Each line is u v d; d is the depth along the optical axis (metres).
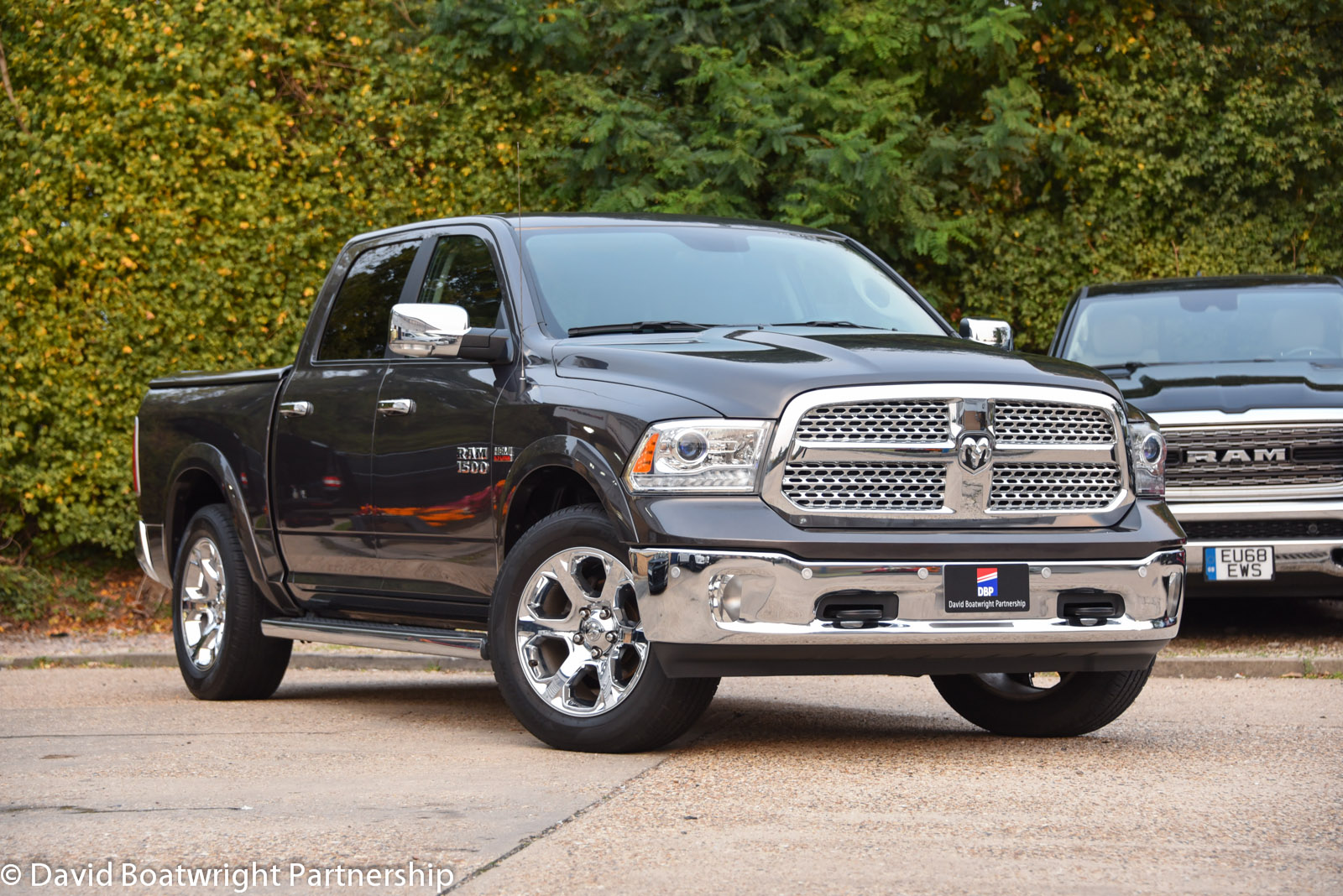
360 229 20.75
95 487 19.80
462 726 9.36
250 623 10.90
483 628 9.41
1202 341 15.09
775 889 4.88
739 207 21.55
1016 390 7.58
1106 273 23.06
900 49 22.28
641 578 7.30
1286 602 16.64
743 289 9.28
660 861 5.29
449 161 21.55
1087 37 23.22
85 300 19.72
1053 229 23.02
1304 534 13.07
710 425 7.35
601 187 21.67
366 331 10.08
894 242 22.42
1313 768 7.40
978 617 7.34
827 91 21.89
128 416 19.81
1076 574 7.52
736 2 22.67
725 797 6.49
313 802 6.46
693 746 8.09
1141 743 8.34
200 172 20.14
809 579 7.16
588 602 7.76
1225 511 12.99
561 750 7.86
